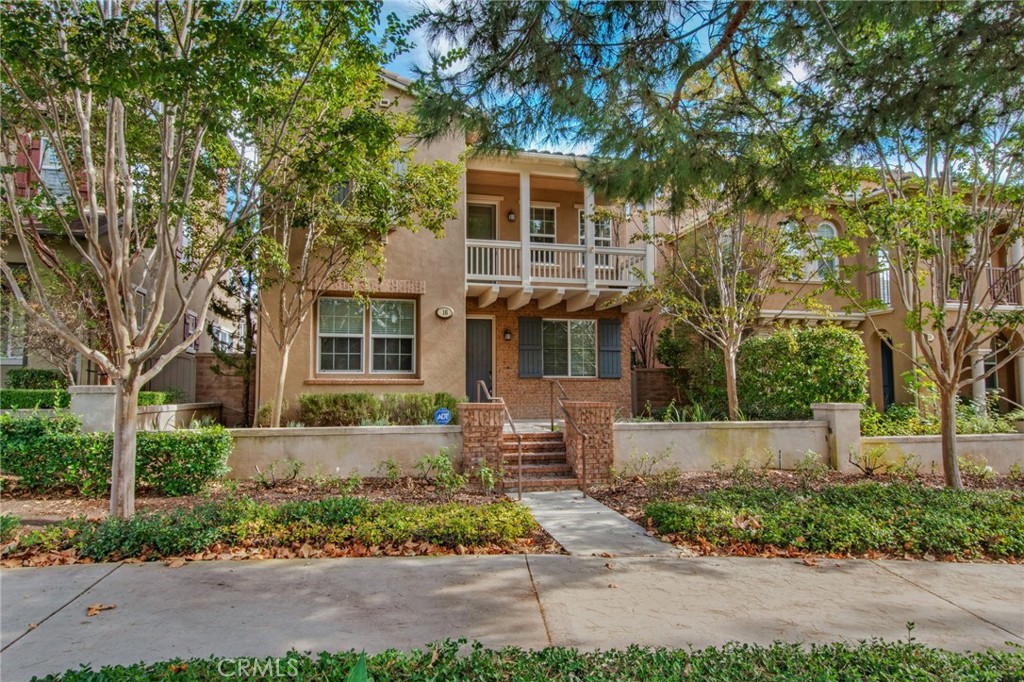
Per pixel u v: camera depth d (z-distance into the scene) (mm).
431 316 13039
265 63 5742
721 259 12148
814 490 8344
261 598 4500
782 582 5012
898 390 15477
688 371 15891
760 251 12188
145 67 5086
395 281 12867
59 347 10562
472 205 15656
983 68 4953
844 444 10578
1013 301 14930
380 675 3041
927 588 4934
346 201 10797
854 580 5105
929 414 12328
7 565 5180
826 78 5516
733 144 5980
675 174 6012
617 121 5668
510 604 4430
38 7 5387
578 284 14445
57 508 7262
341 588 4723
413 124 7496
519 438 8516
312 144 6992
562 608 4359
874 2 4711
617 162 6172
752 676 3102
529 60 5152
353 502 6652
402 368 13148
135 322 6668
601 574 5125
